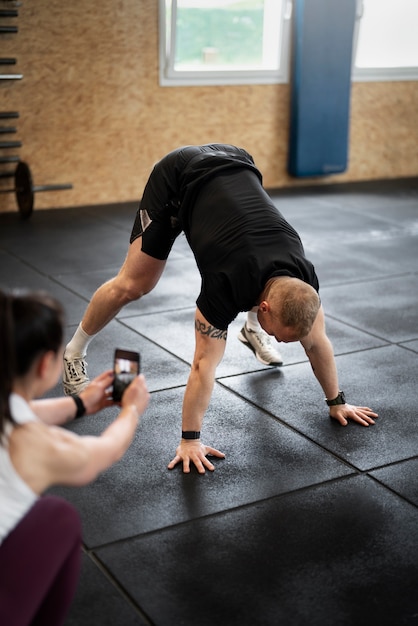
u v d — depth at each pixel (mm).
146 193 2604
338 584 1903
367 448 2586
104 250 5223
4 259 4957
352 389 3055
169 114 6719
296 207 6602
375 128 7742
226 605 1819
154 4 6340
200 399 2385
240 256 2164
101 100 6402
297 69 6984
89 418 2768
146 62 6477
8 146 5980
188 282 4504
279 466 2467
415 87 7805
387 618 1784
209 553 2021
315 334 2492
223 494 2303
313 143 7273
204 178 2391
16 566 1354
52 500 1471
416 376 3191
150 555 2008
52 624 1501
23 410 1365
